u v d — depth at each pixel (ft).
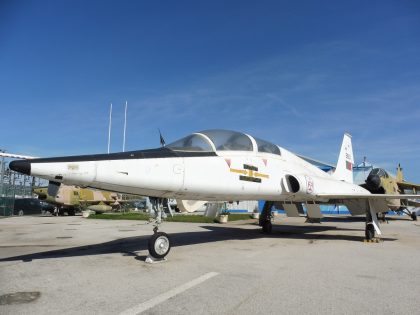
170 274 17.61
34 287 15.15
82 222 67.51
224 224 58.90
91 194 110.52
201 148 26.50
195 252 25.00
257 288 14.76
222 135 28.91
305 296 13.53
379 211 35.37
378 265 20.18
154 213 23.57
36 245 30.73
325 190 35.96
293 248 27.45
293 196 33.86
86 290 14.57
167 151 24.11
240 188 27.63
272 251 25.66
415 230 48.88
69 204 103.50
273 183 30.76
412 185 78.74
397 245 30.19
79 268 19.30
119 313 11.64
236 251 25.61
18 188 130.41
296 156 38.14
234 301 12.92
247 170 28.32
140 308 12.15
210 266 19.70
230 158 27.43
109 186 20.70
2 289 14.88
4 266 20.16
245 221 68.33
